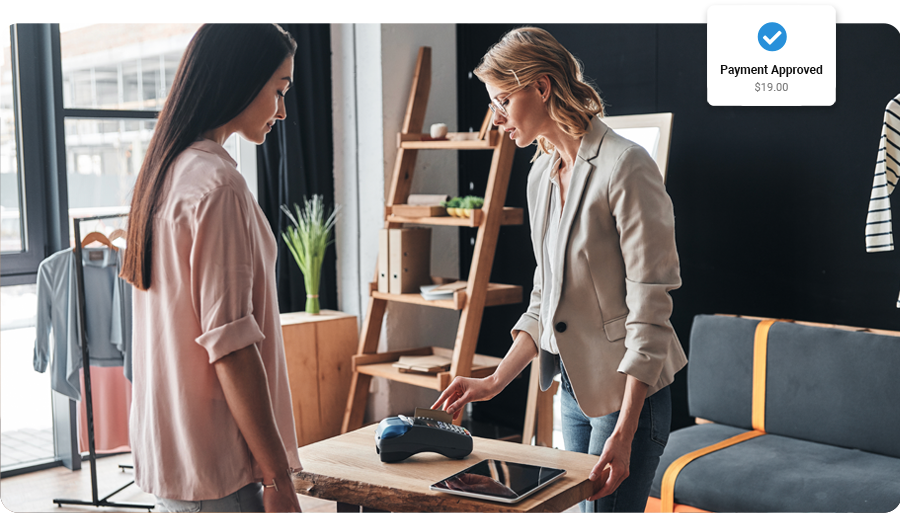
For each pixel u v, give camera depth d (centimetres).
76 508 328
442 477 132
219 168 118
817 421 269
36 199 382
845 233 302
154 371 123
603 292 158
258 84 125
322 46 416
